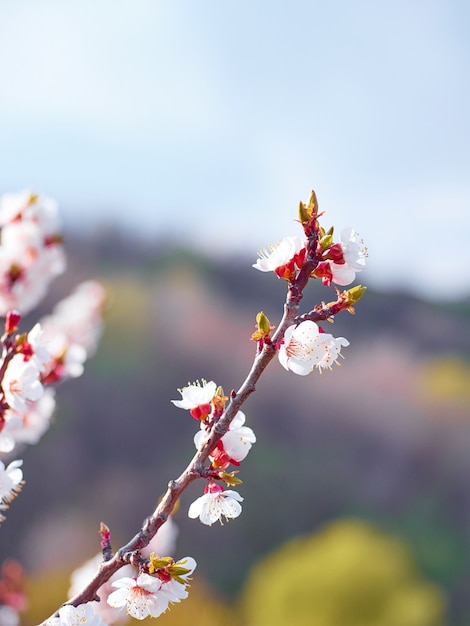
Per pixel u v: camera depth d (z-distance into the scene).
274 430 25.84
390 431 26.00
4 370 2.10
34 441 2.80
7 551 18.75
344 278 1.75
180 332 27.86
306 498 23.53
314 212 1.75
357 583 11.03
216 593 19.47
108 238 32.84
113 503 21.44
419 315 32.66
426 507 24.28
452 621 19.94
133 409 24.34
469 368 29.55
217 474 1.69
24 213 3.26
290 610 11.23
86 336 4.43
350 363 28.81
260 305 31.56
